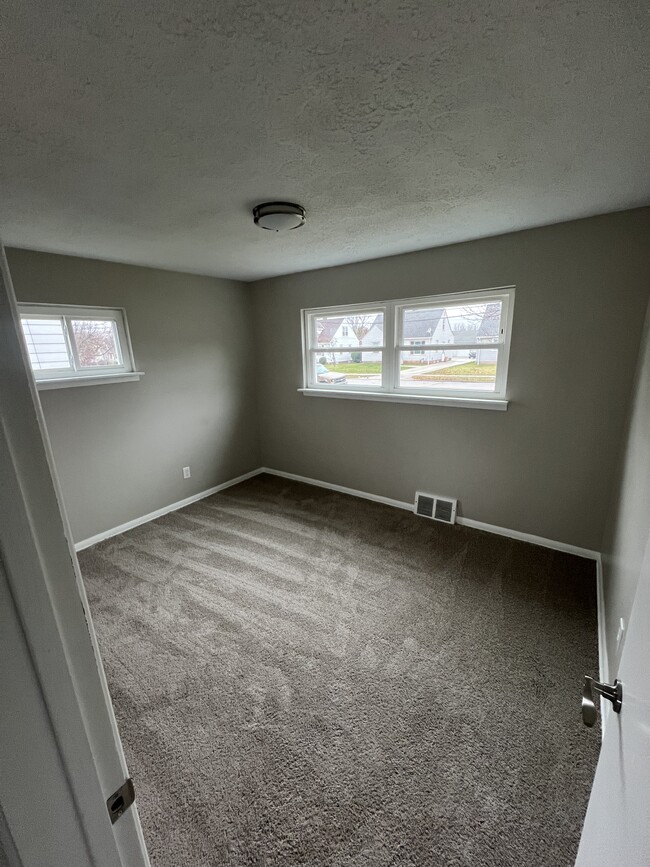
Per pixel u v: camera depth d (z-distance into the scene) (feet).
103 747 1.46
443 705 4.99
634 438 5.79
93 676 1.41
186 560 8.55
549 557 8.25
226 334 12.19
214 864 3.50
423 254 8.86
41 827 1.26
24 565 1.18
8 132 3.60
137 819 1.62
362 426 11.28
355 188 5.24
